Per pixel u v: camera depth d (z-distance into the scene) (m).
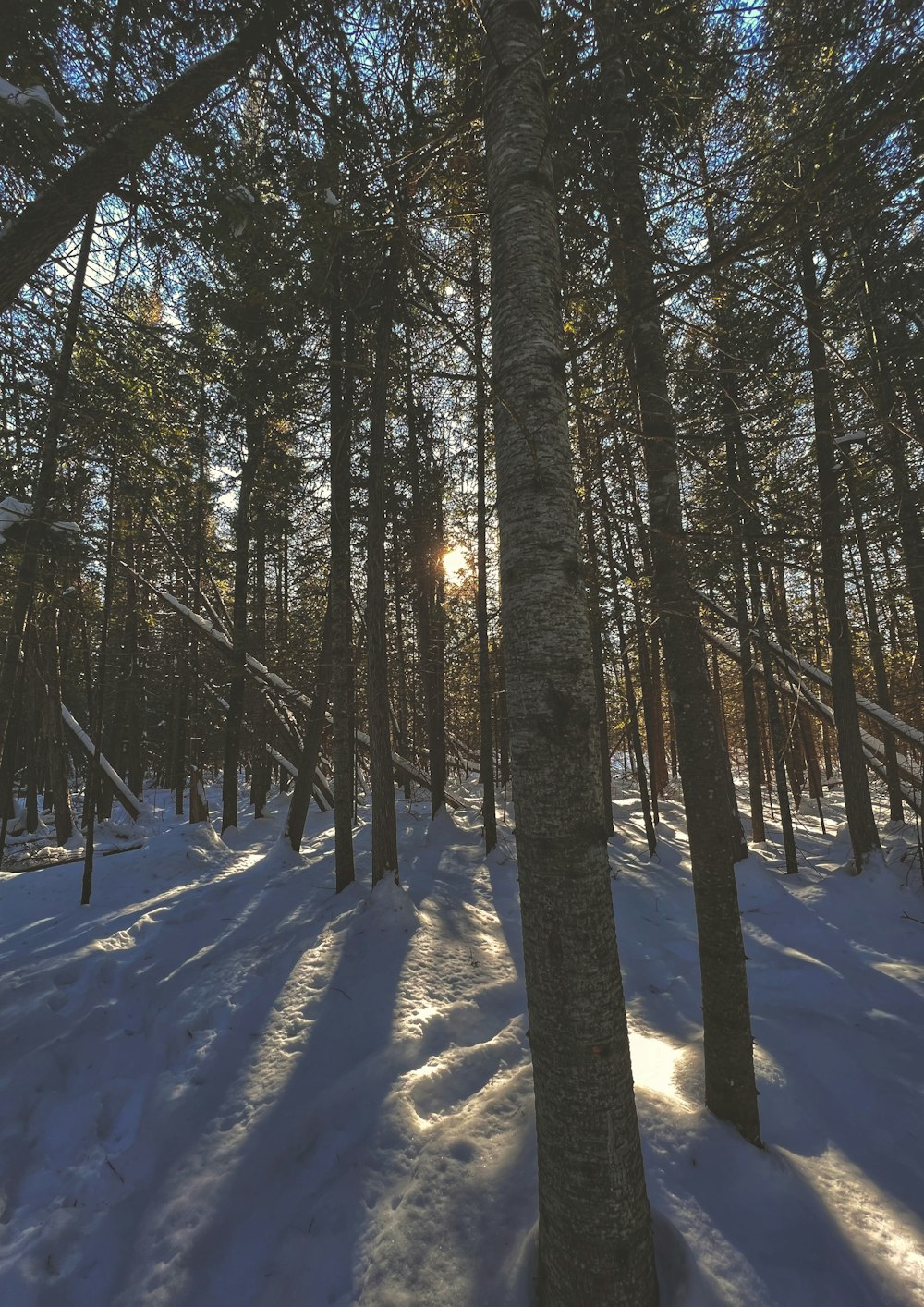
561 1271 1.78
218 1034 4.15
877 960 5.55
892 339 7.08
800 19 2.41
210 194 3.58
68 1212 2.85
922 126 2.38
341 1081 3.49
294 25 3.55
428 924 5.58
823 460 5.11
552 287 2.06
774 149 2.21
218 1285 2.44
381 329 5.64
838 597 7.34
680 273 1.94
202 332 5.09
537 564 1.89
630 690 6.11
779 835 11.45
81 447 5.25
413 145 3.37
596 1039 1.77
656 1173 2.46
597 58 2.06
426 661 11.69
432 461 11.43
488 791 8.85
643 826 11.84
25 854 11.06
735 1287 1.98
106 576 8.38
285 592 18.00
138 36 3.64
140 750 19.58
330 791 13.41
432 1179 2.67
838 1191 2.51
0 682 6.50
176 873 8.52
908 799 8.10
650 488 3.31
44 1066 3.95
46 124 3.22
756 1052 3.57
